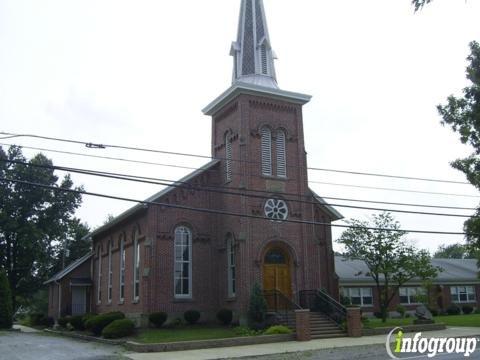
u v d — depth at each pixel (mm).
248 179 30812
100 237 41438
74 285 41625
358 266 52500
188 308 30672
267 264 30672
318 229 34594
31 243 48406
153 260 29984
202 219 32281
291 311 27016
